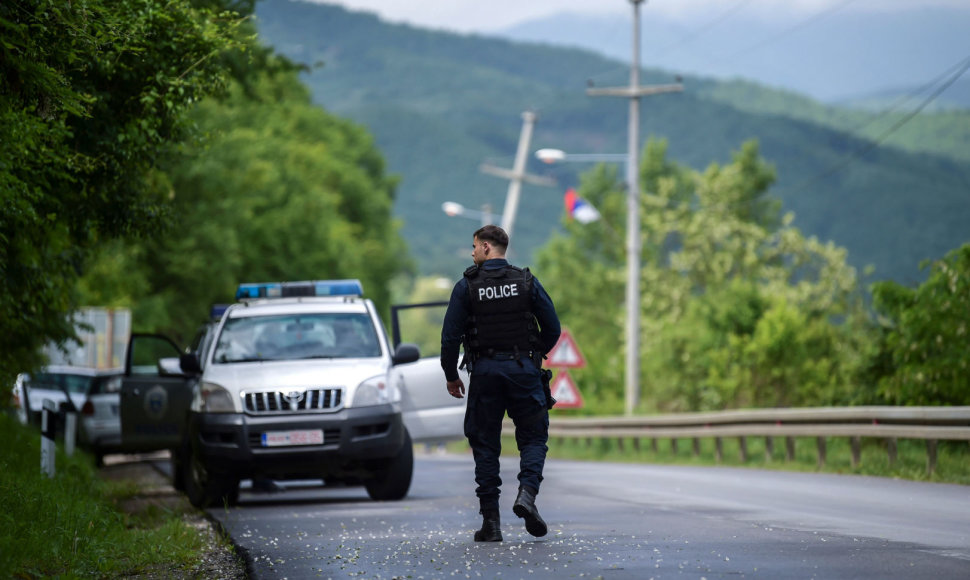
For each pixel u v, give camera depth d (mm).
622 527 25250
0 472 27422
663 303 144375
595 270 194000
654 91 86562
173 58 29453
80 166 28078
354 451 34219
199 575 20797
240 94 119875
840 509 29688
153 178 37406
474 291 22641
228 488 35406
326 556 21750
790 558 19766
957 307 51438
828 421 48438
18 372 42375
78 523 24359
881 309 54531
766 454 54562
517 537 23391
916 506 30500
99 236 36844
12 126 21609
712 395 78250
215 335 37000
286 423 34094
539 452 22672
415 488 42281
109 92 29469
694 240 149500
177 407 41094
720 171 174375
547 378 22891
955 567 18609
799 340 75750
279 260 130125
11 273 32438
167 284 111062
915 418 42000
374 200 188250
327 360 35781
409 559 20703
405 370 39656
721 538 22859
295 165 164375
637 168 87062
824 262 148250
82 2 23688
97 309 86500
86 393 63062
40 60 23078
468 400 22859
